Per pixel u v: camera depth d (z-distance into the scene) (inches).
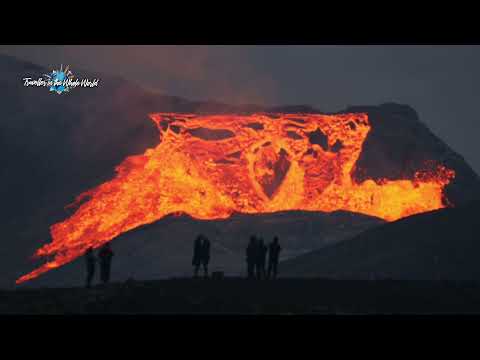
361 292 2650.1
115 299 2378.2
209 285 2598.4
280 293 2578.7
